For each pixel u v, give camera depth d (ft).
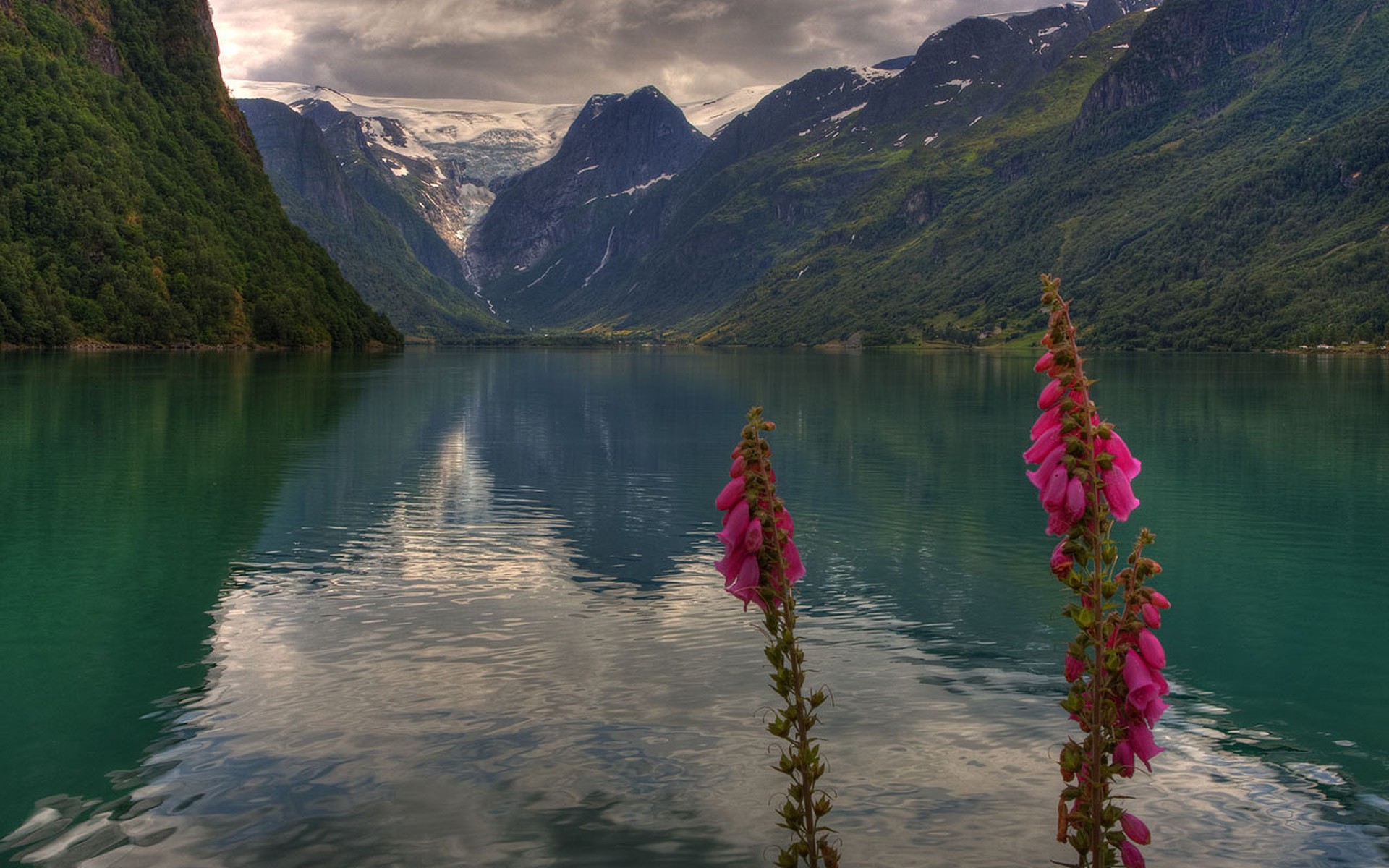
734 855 37.04
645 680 55.06
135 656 59.21
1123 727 20.44
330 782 42.80
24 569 80.69
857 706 51.19
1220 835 38.58
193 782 42.91
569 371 520.83
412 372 471.62
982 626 65.31
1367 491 121.29
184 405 237.66
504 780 43.16
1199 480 130.93
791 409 257.34
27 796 41.65
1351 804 41.09
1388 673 57.21
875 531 97.35
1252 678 56.44
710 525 100.53
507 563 83.61
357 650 60.23
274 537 93.91
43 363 458.50
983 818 39.60
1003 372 518.78
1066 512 19.83
